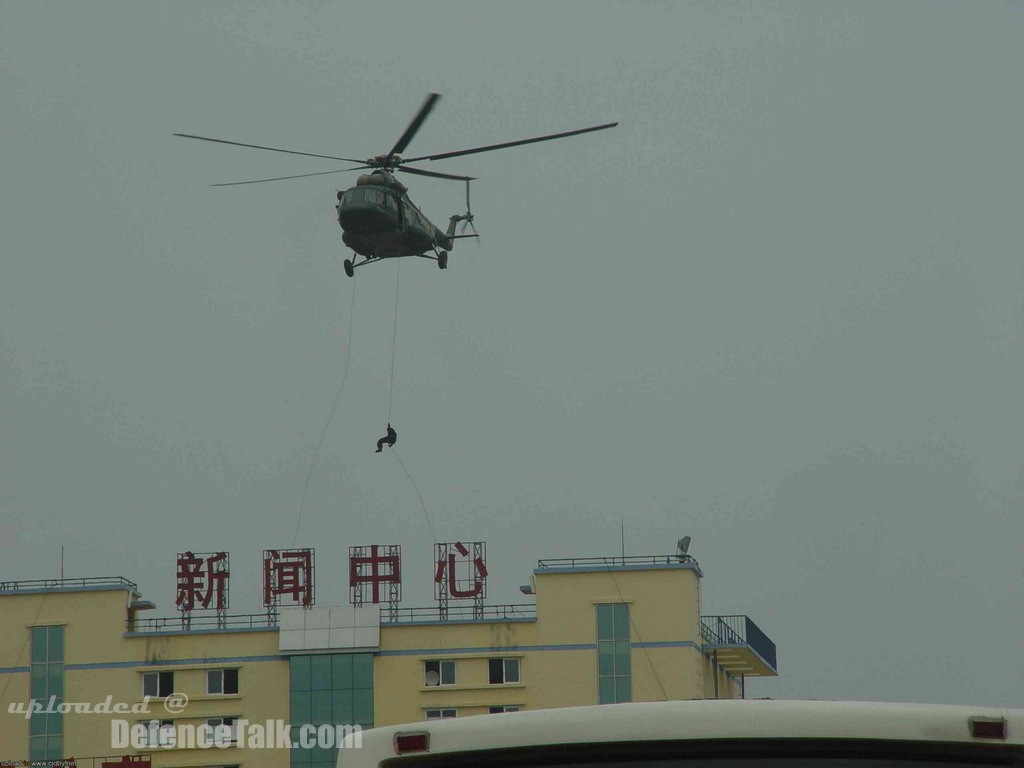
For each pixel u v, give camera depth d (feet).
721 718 63.52
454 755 65.41
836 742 63.41
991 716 62.75
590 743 64.18
